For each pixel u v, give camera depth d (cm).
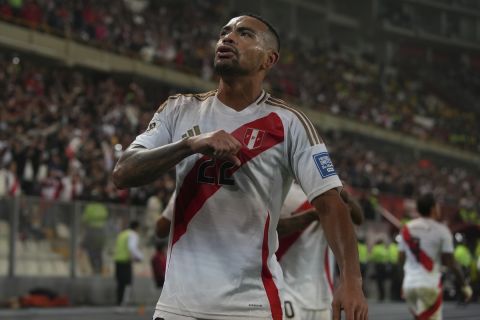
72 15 2783
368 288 2444
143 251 1898
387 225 2561
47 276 1689
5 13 2531
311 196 338
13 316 1423
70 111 2205
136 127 2427
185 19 3638
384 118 4341
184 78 3195
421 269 922
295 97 3766
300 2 5028
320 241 599
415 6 5881
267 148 341
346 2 5550
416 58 5800
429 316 928
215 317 335
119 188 334
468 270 1834
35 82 2281
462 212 3105
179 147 313
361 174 3023
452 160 4772
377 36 5606
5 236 1617
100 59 2848
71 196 1834
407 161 4338
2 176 1717
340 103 4069
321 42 4966
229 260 338
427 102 5112
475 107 5566
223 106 350
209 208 340
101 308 1738
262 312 340
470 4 6141
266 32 354
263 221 343
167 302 342
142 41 3062
